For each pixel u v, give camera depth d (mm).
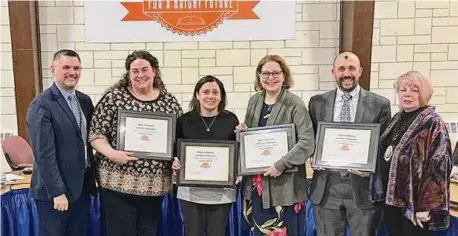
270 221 2652
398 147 2443
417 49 4387
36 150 2531
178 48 4371
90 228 3047
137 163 2613
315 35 4383
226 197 2682
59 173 2562
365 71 4164
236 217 3059
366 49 4117
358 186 2623
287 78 2686
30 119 2551
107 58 4363
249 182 2695
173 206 3092
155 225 2760
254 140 2654
